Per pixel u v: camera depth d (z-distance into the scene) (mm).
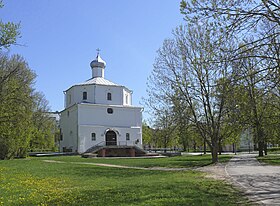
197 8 12633
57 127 82812
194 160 41562
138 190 14688
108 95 64562
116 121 62562
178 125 33469
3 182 18641
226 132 34438
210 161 38438
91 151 56750
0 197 13648
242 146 97562
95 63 68562
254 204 11695
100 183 18141
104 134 60531
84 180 19938
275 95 23000
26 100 37125
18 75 42719
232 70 14070
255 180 19219
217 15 12609
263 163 34281
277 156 47406
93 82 64812
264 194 13938
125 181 18984
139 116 64750
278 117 27484
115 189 15211
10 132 36531
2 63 42469
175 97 33562
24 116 36562
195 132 35156
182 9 12773
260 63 13992
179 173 24188
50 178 20844
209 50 13539
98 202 12023
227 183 17734
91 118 60656
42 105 62375
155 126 35938
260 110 25250
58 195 13914
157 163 36250
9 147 43594
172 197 12766
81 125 59406
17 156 48812
